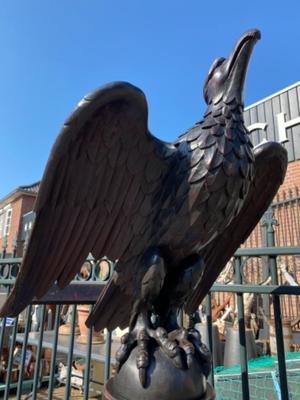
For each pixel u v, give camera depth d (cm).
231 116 121
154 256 114
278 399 251
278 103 964
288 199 739
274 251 176
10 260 280
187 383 99
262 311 489
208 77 133
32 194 2102
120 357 111
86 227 115
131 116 104
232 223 159
